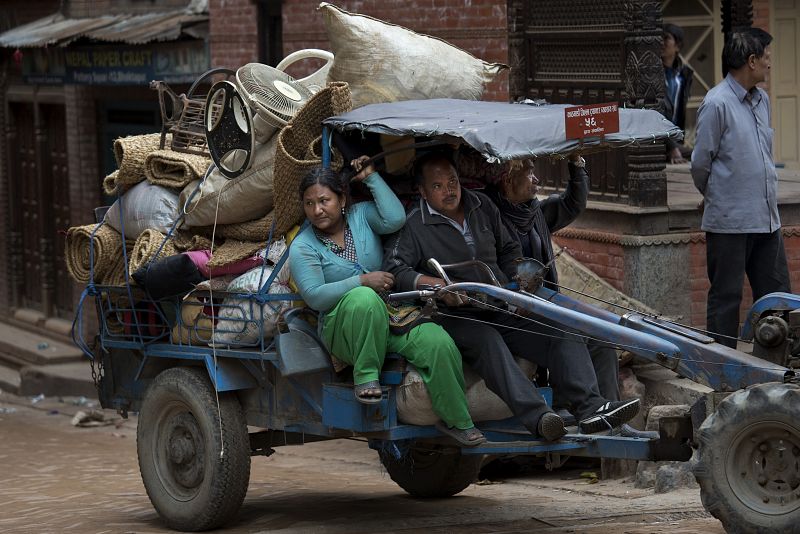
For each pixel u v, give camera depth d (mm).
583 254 11312
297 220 7477
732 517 6180
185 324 8047
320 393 7469
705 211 9625
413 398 6953
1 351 21750
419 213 7203
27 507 9961
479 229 7211
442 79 7953
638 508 8102
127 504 9727
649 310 10266
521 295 6754
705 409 6551
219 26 16953
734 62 9398
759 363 6434
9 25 23359
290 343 7273
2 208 24172
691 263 10812
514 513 8312
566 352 7066
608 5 11078
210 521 8062
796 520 5988
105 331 8797
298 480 10898
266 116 7594
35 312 23328
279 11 16094
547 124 6805
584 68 11500
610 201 11070
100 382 9086
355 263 7184
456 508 8727
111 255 8570
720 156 9477
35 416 17203
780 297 7117
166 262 7895
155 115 19266
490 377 6922
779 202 10992
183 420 8203
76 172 20750
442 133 6680
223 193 7852
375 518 8297
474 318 7148
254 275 7648
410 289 7008
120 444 14422
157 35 16781
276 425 7863
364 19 7859
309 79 8570
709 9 15898
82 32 18391
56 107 21984
